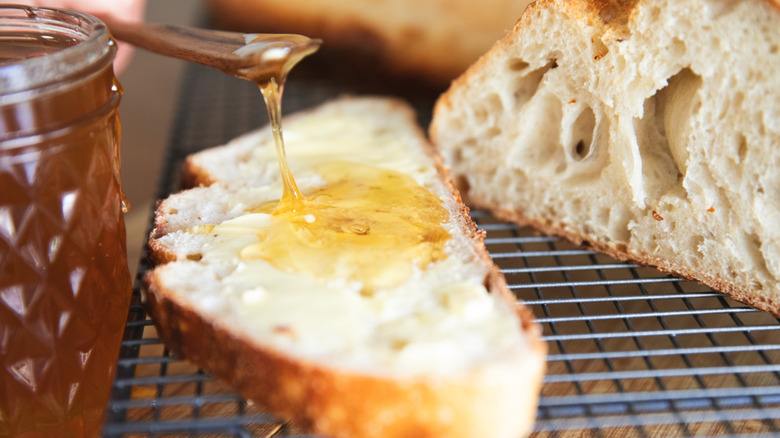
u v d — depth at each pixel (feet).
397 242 1.31
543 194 1.52
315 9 1.87
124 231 1.34
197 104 1.89
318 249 1.30
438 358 1.15
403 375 1.13
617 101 1.39
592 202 1.47
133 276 1.61
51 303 1.24
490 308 1.22
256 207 1.41
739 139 1.33
